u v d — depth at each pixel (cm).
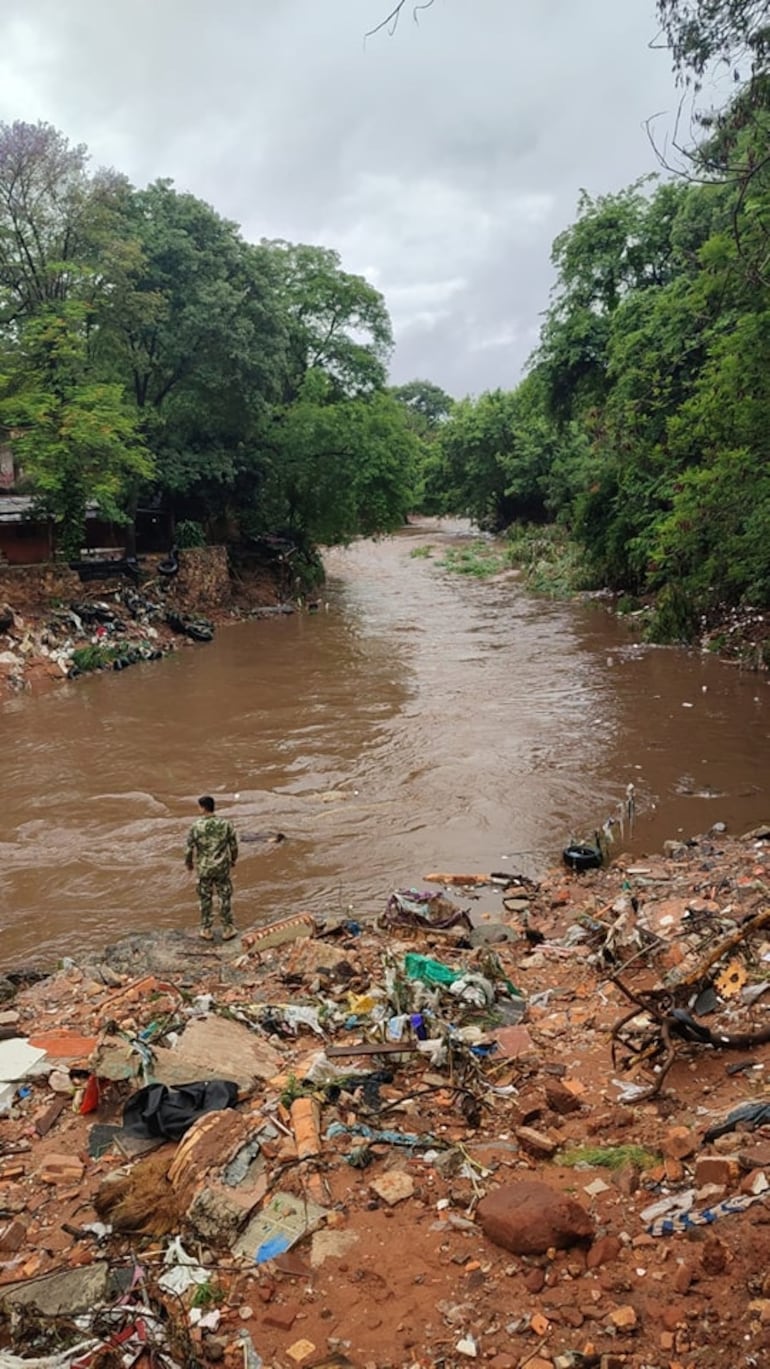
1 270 2733
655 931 870
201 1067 629
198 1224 470
